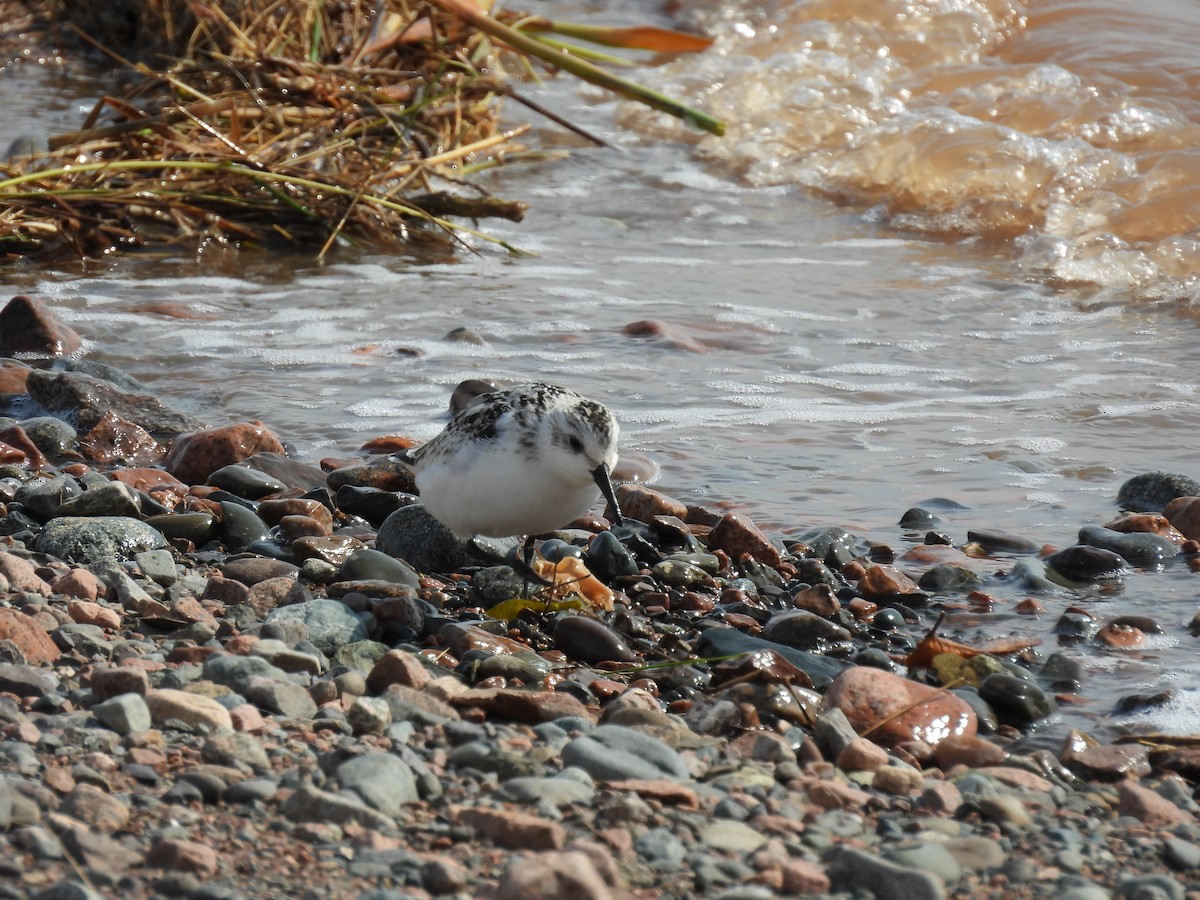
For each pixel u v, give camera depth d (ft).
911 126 74.28
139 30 92.02
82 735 21.27
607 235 67.05
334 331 53.01
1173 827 21.61
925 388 47.34
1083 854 20.59
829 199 72.74
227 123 66.90
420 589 31.71
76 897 16.16
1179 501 36.47
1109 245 61.87
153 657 25.79
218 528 34.58
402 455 38.91
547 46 50.52
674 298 57.21
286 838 18.95
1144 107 75.36
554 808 20.39
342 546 33.19
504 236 66.74
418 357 49.96
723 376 48.37
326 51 74.28
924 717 25.54
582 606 30.99
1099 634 30.32
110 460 40.22
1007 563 34.50
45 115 79.00
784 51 88.94
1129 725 26.35
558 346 51.24
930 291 58.18
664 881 18.69
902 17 90.74
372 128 69.26
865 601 32.14
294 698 23.94
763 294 57.88
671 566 32.89
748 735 24.29
